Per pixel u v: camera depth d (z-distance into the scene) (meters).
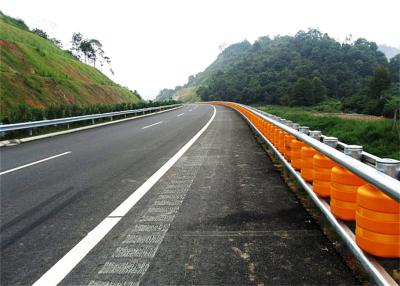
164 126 18.59
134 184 5.88
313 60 148.88
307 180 4.55
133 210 4.48
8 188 5.97
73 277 2.84
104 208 4.62
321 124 22.84
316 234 3.54
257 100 118.38
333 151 3.31
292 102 99.62
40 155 9.81
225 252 3.20
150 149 10.04
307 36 185.50
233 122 20.55
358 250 2.52
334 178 3.12
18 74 29.80
